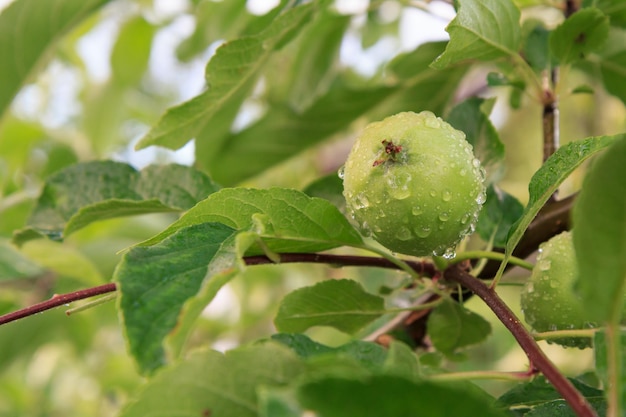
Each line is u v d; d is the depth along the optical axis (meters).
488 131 0.34
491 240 0.33
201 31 0.49
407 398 0.20
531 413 0.26
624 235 0.22
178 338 0.22
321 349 0.26
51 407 0.66
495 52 0.32
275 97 0.53
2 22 0.40
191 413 0.23
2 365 0.51
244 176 0.47
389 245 0.28
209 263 0.24
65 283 0.50
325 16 0.46
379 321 0.40
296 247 0.28
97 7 0.41
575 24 0.33
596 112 0.53
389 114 0.45
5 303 0.50
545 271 0.30
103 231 0.52
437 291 0.30
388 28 0.58
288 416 0.20
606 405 0.28
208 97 0.33
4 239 0.46
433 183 0.27
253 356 0.23
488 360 0.58
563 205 0.32
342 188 0.34
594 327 0.29
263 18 0.39
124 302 0.23
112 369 0.63
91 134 0.60
